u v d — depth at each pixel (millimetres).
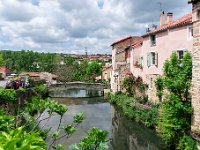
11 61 118750
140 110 27891
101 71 79188
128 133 23906
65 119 27625
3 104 17562
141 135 23281
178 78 18438
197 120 16266
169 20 33688
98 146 3775
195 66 16375
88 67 79312
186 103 17828
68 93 56844
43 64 114188
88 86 61125
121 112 33375
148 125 24203
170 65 19438
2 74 86000
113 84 48312
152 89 30281
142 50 34938
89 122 27750
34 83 43031
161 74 29422
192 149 15820
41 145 2850
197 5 16016
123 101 35094
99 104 40469
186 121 17703
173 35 26906
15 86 30359
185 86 18141
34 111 6152
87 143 3746
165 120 18406
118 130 24938
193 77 16609
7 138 2314
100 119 29422
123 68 43031
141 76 35500
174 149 18359
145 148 19953
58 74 77500
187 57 19031
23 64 119562
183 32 25297
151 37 31891
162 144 20266
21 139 2439
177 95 18531
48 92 49688
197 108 16281
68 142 19531
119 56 47969
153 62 31812
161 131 20609
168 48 27953
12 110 20188
